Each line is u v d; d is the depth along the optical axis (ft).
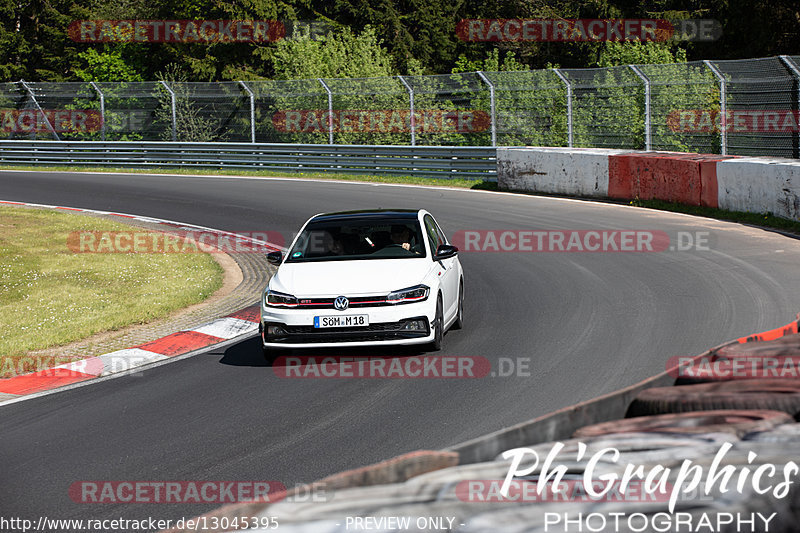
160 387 97.71
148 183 364.17
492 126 332.39
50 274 181.06
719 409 41.86
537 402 82.64
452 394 87.25
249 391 93.20
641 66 288.92
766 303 120.26
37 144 453.17
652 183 241.76
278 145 391.24
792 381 45.73
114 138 482.28
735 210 214.48
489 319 124.57
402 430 76.23
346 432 76.43
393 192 301.43
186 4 653.71
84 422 84.58
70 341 125.08
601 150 274.77
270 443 74.28
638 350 100.17
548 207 246.88
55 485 65.92
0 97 482.28
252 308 145.07
